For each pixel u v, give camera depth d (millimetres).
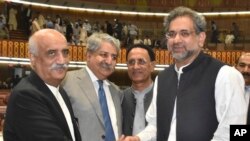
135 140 3475
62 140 2836
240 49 22578
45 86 3031
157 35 25766
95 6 24750
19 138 2822
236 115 2881
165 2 25969
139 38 23016
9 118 2859
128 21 25797
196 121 3010
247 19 25078
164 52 21859
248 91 4605
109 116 4000
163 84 3416
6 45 18625
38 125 2777
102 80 4113
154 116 3594
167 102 3281
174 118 3203
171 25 3139
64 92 3465
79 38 20734
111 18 25500
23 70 19406
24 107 2822
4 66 19734
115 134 3973
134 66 4395
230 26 25547
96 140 3805
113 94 4262
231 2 25359
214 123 3006
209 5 25797
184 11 3154
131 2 25641
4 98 15969
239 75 3055
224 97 2924
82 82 3977
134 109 4434
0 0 20281
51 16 23469
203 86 3066
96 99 3926
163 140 3273
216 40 22953
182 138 3033
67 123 3080
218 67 3072
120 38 22031
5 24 18953
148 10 25781
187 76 3178
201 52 3244
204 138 2986
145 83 4469
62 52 3023
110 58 3990
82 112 3797
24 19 19828
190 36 3084
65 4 23656
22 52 19141
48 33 3018
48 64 2977
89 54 4062
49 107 2947
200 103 3039
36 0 22281
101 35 4051
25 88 2896
